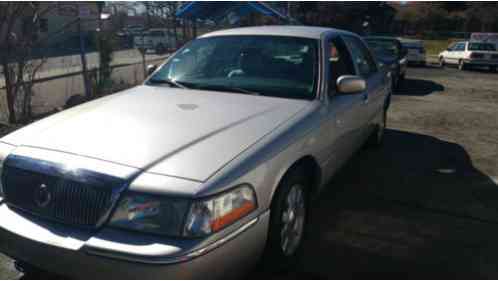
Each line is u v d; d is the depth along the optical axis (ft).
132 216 6.74
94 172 6.99
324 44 12.10
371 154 18.92
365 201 13.61
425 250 10.66
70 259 6.81
